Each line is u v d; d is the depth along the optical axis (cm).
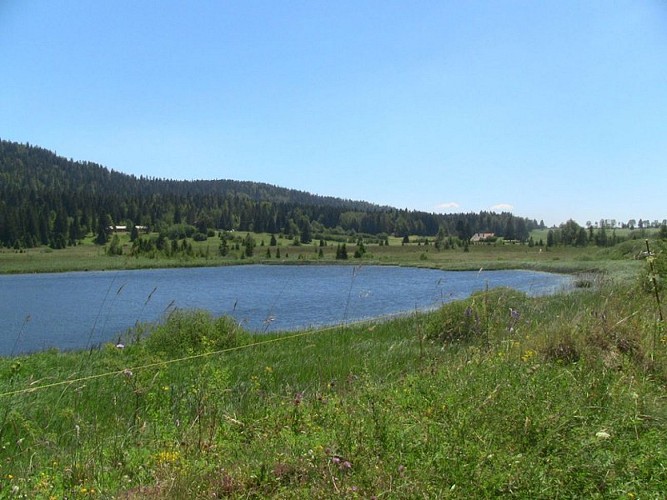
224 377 611
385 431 388
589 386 461
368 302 2847
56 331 2164
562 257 5975
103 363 1039
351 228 19825
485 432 373
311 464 351
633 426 387
